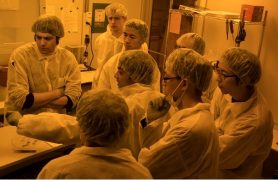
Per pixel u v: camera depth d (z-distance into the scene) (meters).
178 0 4.27
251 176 1.81
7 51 3.31
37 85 2.33
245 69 1.64
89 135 1.08
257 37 3.67
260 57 3.70
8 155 1.68
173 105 1.50
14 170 1.62
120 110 1.08
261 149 1.76
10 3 3.23
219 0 4.01
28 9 3.40
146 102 1.60
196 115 1.34
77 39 4.01
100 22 4.22
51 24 2.22
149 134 1.57
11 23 3.31
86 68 3.94
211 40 4.11
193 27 4.14
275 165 2.96
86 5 3.99
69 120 1.70
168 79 1.45
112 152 1.07
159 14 4.71
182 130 1.29
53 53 2.35
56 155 1.76
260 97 1.78
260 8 3.44
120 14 3.03
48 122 1.66
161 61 4.52
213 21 4.05
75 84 2.44
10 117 2.21
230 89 1.72
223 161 1.68
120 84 1.74
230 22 3.54
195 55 1.41
